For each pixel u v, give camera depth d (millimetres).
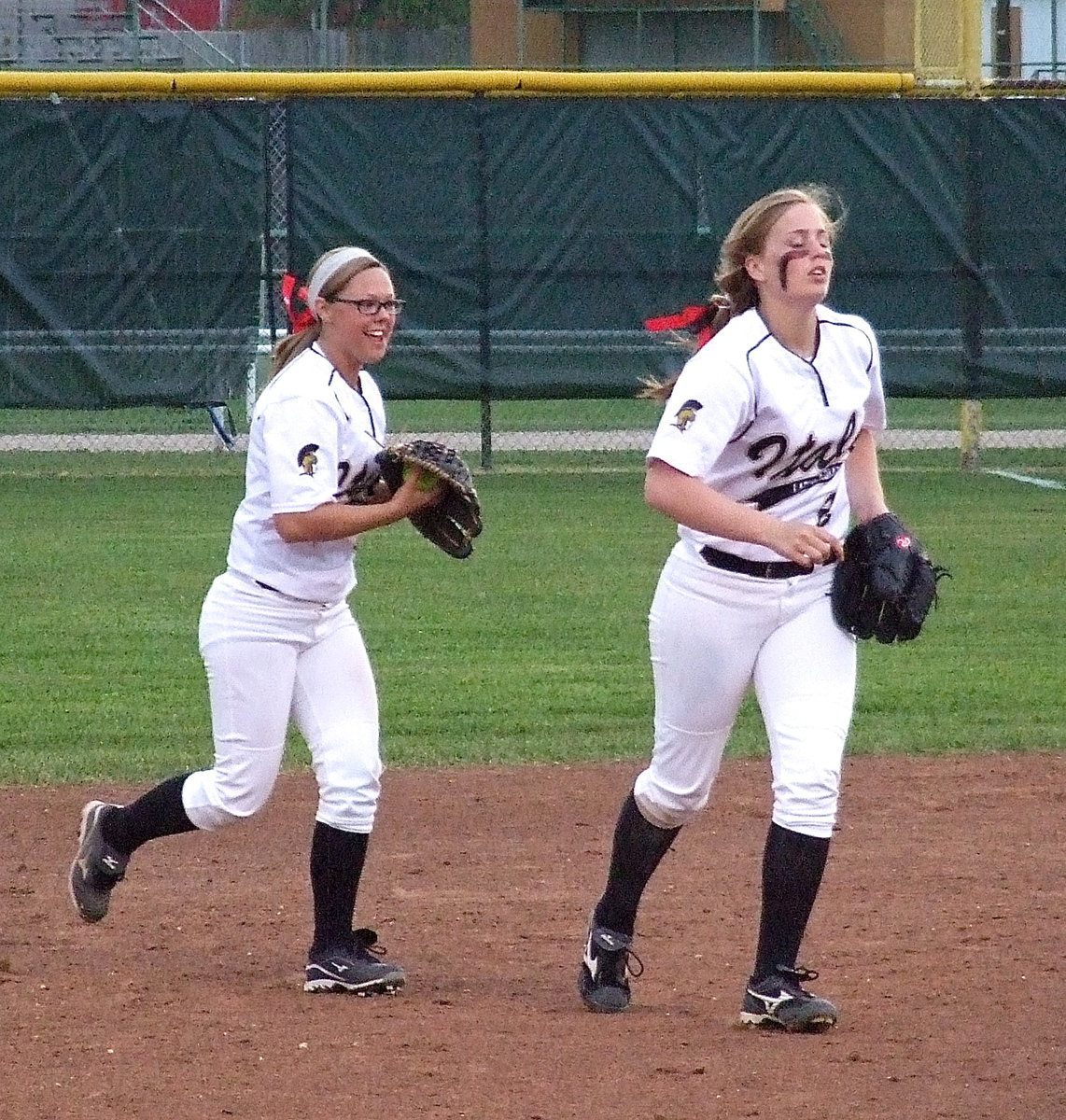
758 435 17594
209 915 22641
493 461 71875
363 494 19750
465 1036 17766
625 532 56000
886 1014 18484
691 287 66375
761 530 17000
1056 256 67250
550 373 66250
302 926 22141
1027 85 69875
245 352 65688
